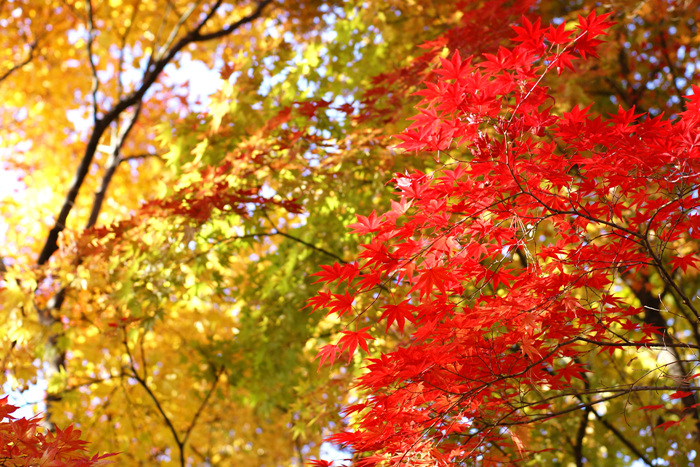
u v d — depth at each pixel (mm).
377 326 5758
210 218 5777
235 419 9414
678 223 2959
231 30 9445
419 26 6891
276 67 6805
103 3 10773
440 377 2805
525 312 2730
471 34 4695
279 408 9102
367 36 7062
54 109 11281
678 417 5352
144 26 11062
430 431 3035
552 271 3020
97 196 8414
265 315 7203
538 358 3008
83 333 7715
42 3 10438
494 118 2646
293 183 5801
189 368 7305
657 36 6973
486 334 2830
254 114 6633
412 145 2689
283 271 7406
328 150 6102
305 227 7145
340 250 7129
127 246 6105
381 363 2682
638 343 2992
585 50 2543
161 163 9734
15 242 9320
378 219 2688
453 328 2686
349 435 2957
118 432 7227
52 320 6465
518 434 3221
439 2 6844
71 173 11062
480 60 4660
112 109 8805
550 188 2955
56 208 9141
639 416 5492
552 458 5875
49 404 6363
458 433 3094
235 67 6602
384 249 2605
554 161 2699
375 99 5406
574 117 2570
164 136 6812
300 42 8914
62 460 2662
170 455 8734
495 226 2793
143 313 6168
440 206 2711
